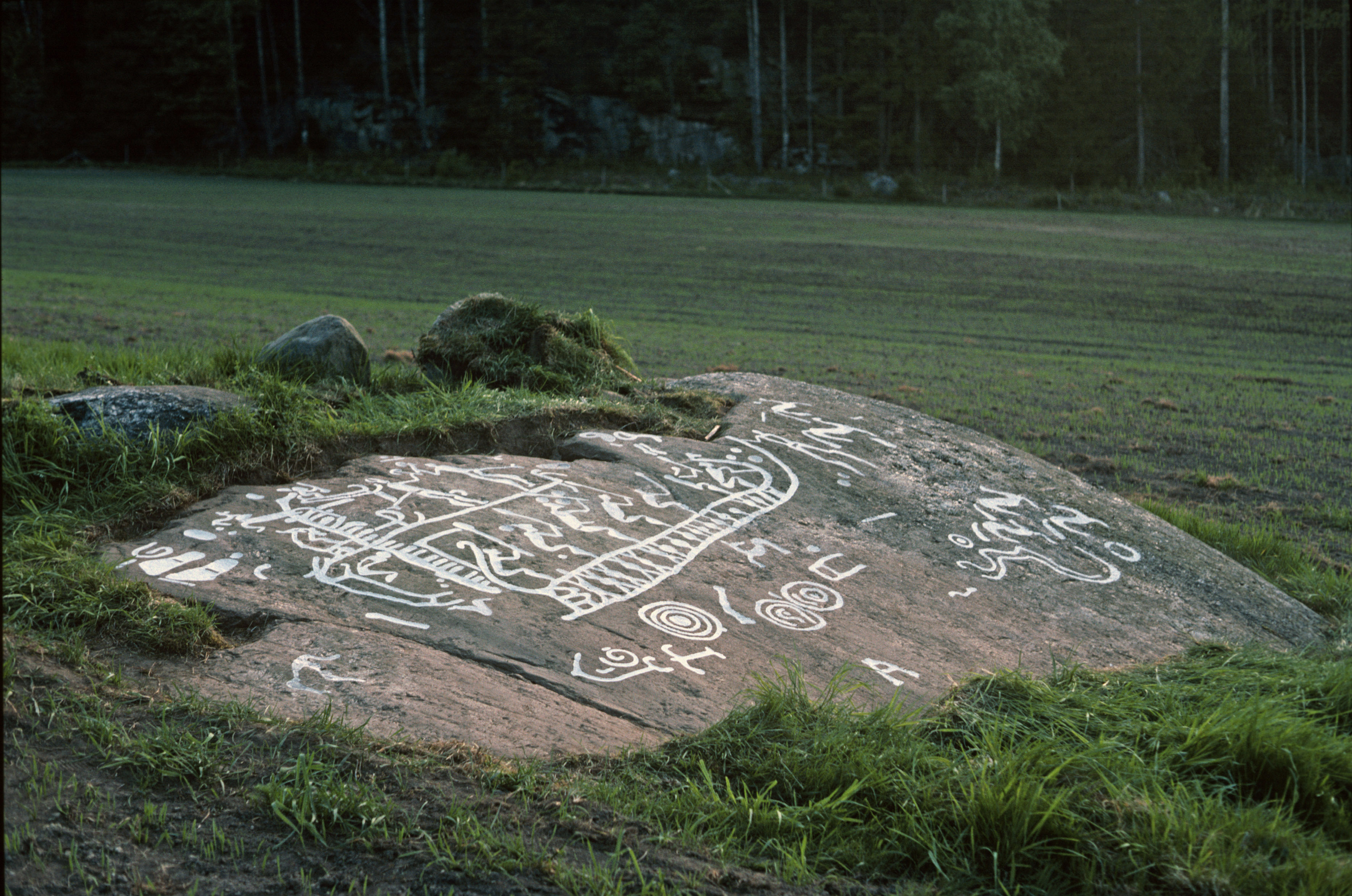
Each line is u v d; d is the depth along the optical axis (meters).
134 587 4.58
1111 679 5.10
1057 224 37.88
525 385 8.48
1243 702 4.72
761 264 28.17
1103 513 7.62
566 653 4.72
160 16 58.19
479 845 3.14
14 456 5.78
